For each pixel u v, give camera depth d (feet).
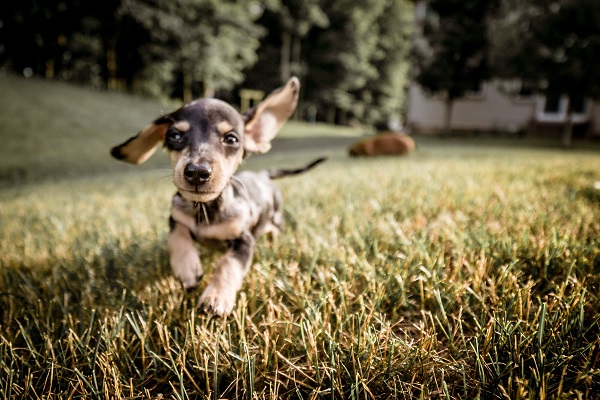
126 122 61.46
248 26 88.89
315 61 126.11
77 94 71.26
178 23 76.28
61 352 5.73
